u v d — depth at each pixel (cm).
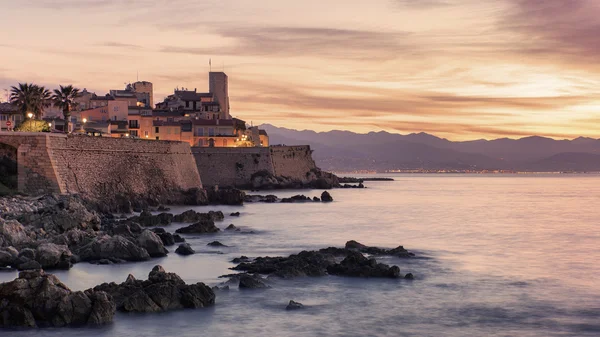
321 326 5084
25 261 6462
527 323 5266
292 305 5516
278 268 6731
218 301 5638
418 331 5031
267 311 5412
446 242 9525
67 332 4741
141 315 5134
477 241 9688
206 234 9781
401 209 15775
